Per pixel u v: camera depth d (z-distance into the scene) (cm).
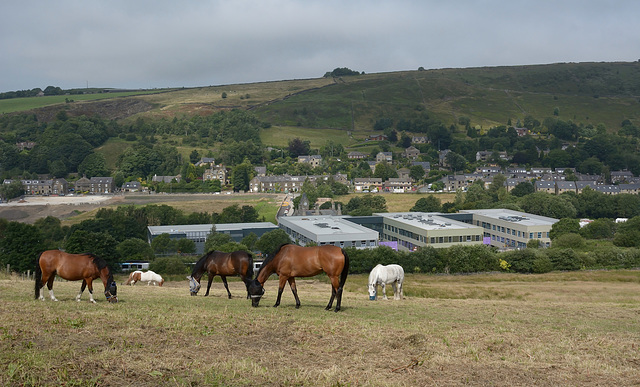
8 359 991
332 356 1166
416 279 6488
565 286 5456
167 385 923
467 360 1173
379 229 12106
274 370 1036
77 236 7012
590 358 1256
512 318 2016
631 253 7600
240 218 13362
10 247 6700
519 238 10662
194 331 1333
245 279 2008
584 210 15088
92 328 1310
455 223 10738
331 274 1894
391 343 1294
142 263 7869
